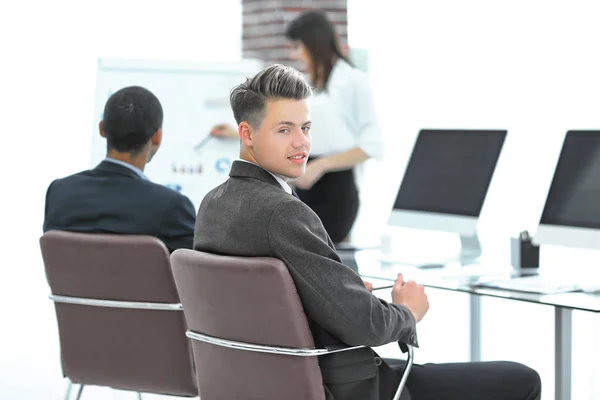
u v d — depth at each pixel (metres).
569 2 8.27
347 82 4.67
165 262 2.92
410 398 2.58
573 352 5.78
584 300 2.98
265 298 2.27
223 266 2.31
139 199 3.09
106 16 8.39
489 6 8.77
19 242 8.19
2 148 8.18
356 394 2.40
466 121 9.15
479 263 3.87
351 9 9.18
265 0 7.65
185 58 8.46
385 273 3.64
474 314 4.36
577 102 8.41
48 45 8.28
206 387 2.58
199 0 8.44
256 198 2.32
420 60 9.27
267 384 2.38
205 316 2.46
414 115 9.43
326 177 4.72
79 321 3.15
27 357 5.68
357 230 8.55
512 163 9.05
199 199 4.82
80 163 8.36
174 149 4.82
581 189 3.59
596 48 8.18
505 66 8.79
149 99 3.19
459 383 2.68
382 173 9.52
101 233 3.10
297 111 2.39
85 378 3.22
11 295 7.25
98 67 4.83
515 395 2.69
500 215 9.18
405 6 9.23
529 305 7.12
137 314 3.04
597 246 3.46
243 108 2.40
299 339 2.28
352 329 2.29
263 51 7.71
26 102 8.25
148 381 3.11
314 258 2.25
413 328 2.48
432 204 4.21
